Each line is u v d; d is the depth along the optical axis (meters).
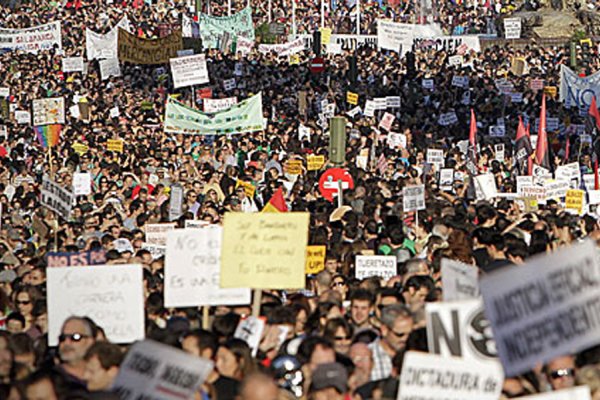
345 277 23.81
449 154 48.69
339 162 40.16
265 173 44.81
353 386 15.82
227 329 18.06
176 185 40.66
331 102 66.50
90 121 65.56
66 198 28.56
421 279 19.98
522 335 12.95
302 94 65.62
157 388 13.23
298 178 43.59
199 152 52.47
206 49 82.56
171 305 18.80
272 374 15.63
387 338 17.20
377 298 19.53
